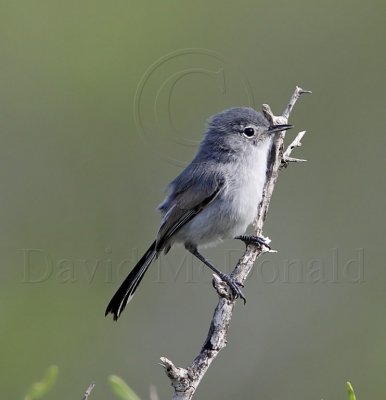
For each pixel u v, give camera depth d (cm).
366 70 1586
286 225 1482
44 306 1423
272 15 1630
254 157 995
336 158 1533
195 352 1362
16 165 1541
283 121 999
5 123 1573
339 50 1599
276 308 1407
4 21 1634
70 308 1420
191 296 1390
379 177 1512
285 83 1591
